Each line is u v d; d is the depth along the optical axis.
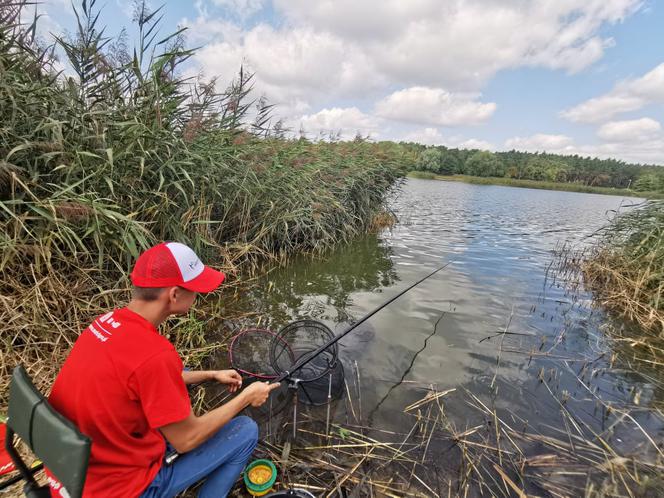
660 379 3.58
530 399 3.16
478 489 2.26
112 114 3.86
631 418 2.97
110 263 3.87
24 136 3.28
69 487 1.09
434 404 3.02
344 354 3.69
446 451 2.54
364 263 7.30
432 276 6.65
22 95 3.33
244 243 6.07
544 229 13.09
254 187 6.17
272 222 6.62
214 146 5.20
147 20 3.63
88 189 3.60
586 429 2.84
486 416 2.92
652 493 2.30
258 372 3.21
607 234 7.06
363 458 2.43
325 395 3.02
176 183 4.17
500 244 9.80
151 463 1.51
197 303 4.50
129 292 3.65
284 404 2.90
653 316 4.83
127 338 1.34
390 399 3.05
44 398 1.22
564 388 3.35
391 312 4.88
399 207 17.05
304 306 4.94
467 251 8.79
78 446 1.06
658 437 2.79
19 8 3.42
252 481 2.11
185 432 1.45
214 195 5.39
